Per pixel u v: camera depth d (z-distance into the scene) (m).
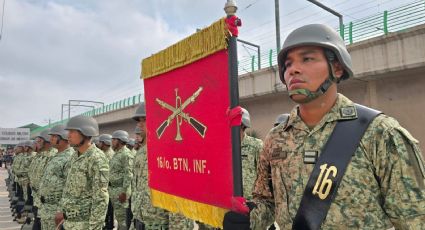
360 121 1.47
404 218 1.32
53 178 5.11
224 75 1.98
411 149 1.36
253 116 17.94
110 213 8.06
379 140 1.40
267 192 1.83
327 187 1.44
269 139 1.77
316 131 1.56
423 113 11.39
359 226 1.38
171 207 2.57
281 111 16.41
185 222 3.74
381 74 11.76
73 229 4.03
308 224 1.45
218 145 2.03
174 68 2.52
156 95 2.85
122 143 8.40
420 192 1.31
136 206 4.51
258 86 16.20
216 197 2.04
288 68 1.56
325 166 1.46
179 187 2.46
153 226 4.25
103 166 4.09
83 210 4.08
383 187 1.39
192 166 2.31
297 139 1.62
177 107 2.50
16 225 9.73
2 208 12.60
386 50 11.39
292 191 1.56
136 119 4.72
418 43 10.59
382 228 1.37
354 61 12.30
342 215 1.40
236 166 1.86
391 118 1.46
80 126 4.21
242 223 1.77
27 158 10.68
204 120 2.17
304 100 1.52
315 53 1.50
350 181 1.41
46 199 5.12
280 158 1.65
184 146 2.40
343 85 13.44
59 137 5.47
